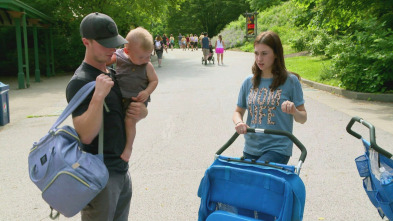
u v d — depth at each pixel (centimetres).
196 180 529
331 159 595
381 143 670
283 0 5350
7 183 540
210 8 7138
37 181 215
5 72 2358
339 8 1410
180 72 1938
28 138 799
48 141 220
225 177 263
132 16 2364
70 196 211
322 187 492
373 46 1173
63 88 1628
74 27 2286
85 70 240
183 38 4681
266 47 305
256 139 315
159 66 2283
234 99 1147
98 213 244
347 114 910
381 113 918
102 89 220
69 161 212
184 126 835
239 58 2786
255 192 254
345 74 1203
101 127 237
